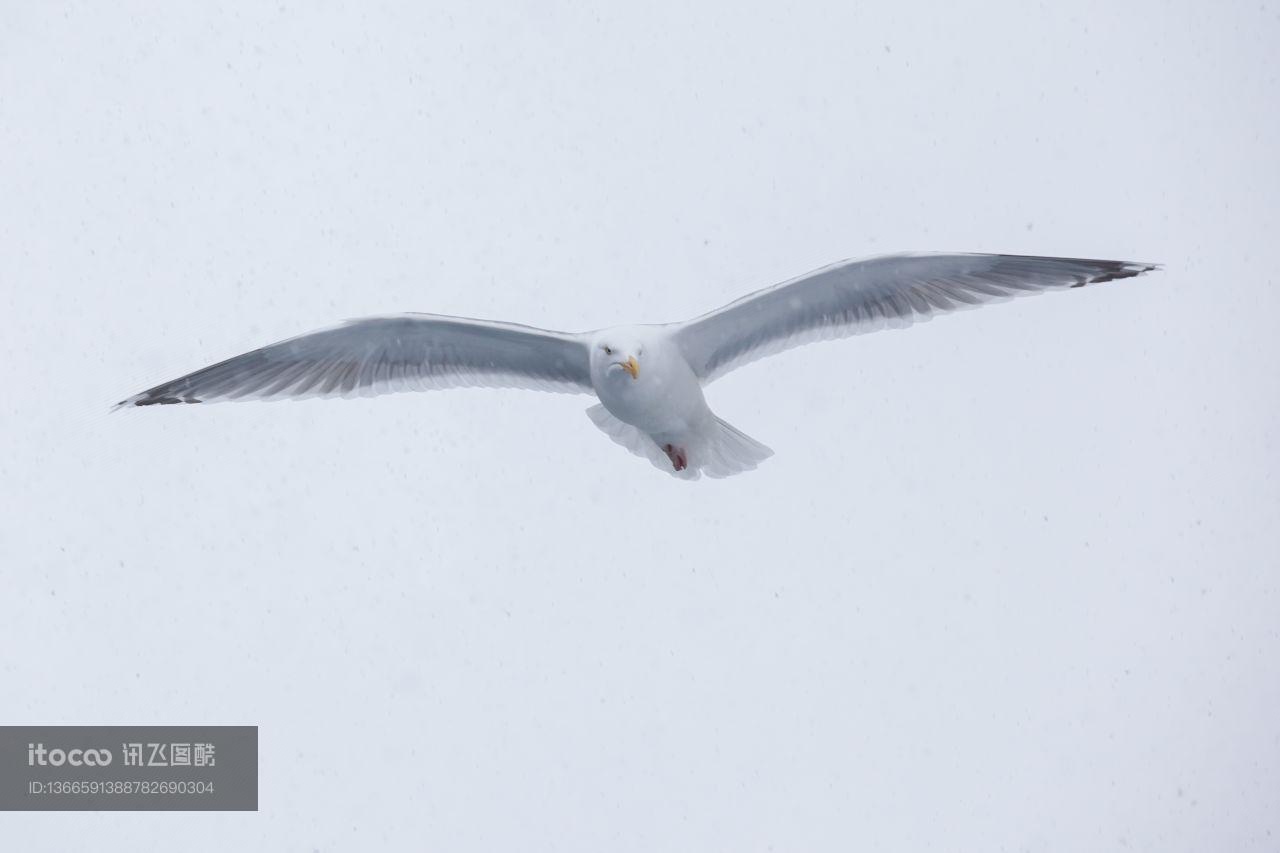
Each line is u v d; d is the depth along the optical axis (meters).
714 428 10.87
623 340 10.15
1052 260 10.39
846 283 10.38
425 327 10.64
